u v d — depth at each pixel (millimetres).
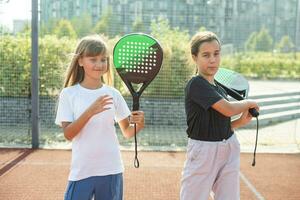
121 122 3096
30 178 5344
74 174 2873
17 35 8570
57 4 8750
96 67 2877
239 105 3109
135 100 2918
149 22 9055
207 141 3129
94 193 2912
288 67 13547
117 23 9000
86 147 2854
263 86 13039
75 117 2893
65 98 2920
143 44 2893
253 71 13352
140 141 7727
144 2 9000
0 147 6961
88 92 2924
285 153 6973
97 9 8945
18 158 6309
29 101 8148
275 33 10438
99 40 2910
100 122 2865
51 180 5273
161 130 8750
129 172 5676
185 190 3213
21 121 8547
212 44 3127
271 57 12859
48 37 8562
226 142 3164
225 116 3158
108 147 2900
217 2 9523
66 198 2881
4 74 8453
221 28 9719
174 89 8828
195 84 3133
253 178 5531
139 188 5047
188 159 3215
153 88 8828
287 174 5746
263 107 10852
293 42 10680
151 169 5848
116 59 2896
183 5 9211
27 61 8445
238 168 3221
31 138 7359
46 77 8203
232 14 9781
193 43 3217
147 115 8898
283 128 9461
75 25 8898
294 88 12766
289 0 10398
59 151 6770
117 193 2928
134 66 2898
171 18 9195
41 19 8547
